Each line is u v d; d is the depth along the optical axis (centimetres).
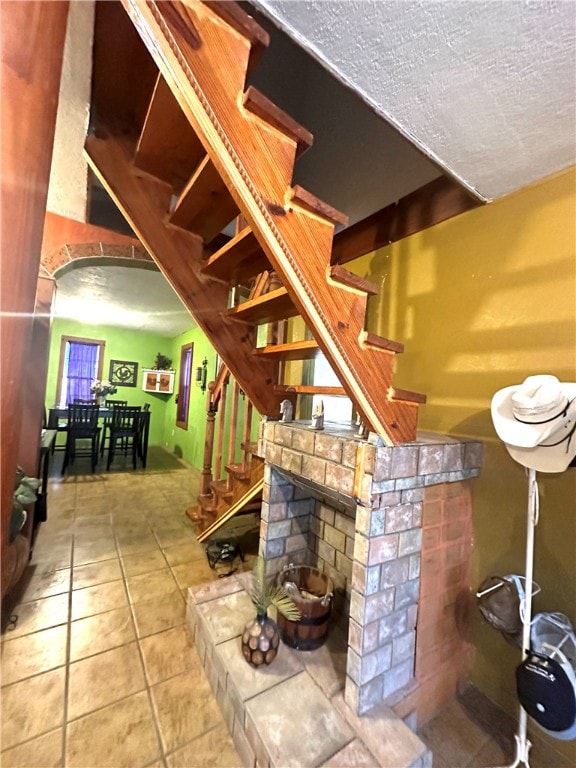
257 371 177
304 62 115
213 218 143
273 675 125
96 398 540
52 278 235
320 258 91
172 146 125
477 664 144
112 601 188
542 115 104
